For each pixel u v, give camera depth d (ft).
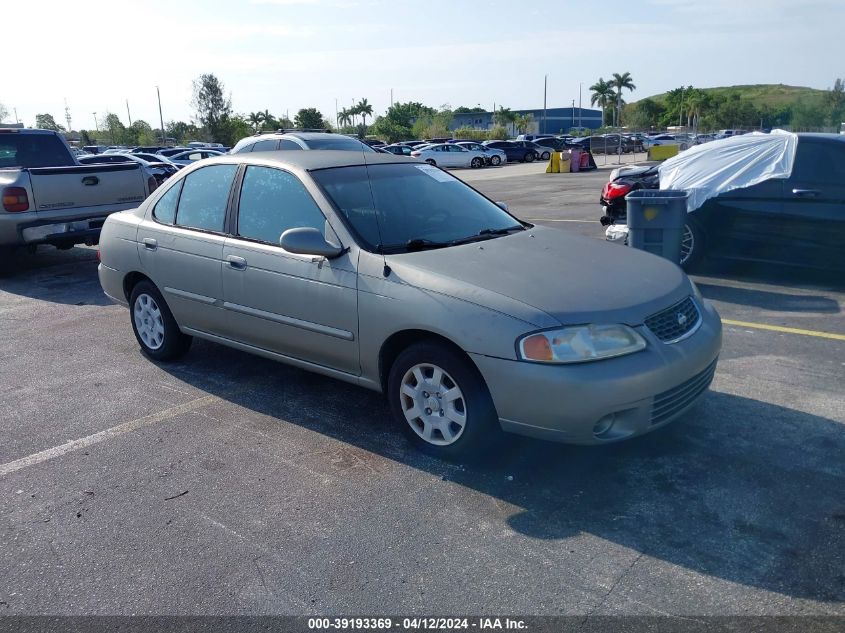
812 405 15.46
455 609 9.50
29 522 11.93
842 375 17.13
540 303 12.10
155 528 11.63
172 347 19.03
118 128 234.58
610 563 10.31
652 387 11.97
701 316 13.78
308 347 15.14
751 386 16.58
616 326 11.99
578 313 11.94
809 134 26.40
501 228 16.29
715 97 377.50
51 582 10.36
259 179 16.35
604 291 12.68
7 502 12.59
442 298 12.69
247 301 16.07
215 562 10.68
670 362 12.23
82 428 15.52
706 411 15.25
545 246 15.02
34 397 17.38
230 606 9.72
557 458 13.41
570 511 11.69
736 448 13.60
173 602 9.84
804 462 13.01
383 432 14.83
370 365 14.08
